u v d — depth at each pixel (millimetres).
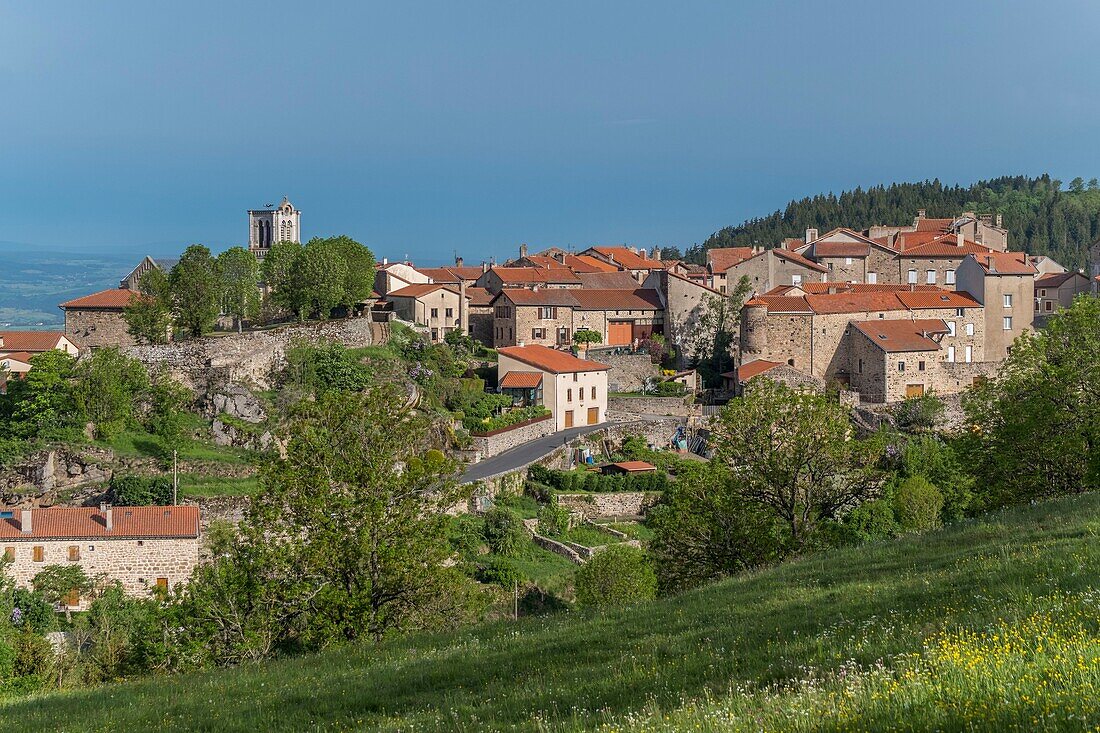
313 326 109125
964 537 41688
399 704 29188
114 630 63125
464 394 109625
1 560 65812
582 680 27578
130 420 87438
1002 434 63562
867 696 19531
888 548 42781
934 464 98750
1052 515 43500
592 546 88438
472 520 85688
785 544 54125
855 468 57156
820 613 31312
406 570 46344
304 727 28250
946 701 18516
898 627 26781
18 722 33062
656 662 28156
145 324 100812
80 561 70688
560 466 102375
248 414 91375
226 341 98625
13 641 56406
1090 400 61625
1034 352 65188
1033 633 22453
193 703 32688
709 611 35344
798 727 18766
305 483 47812
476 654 33906
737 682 23891
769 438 57219
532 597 78625
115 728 30797
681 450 112312
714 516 55656
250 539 47375
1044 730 16672
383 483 47688
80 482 80875
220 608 45500
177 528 71938
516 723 24078
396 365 109625
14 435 83938
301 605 45969
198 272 104375
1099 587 26203
